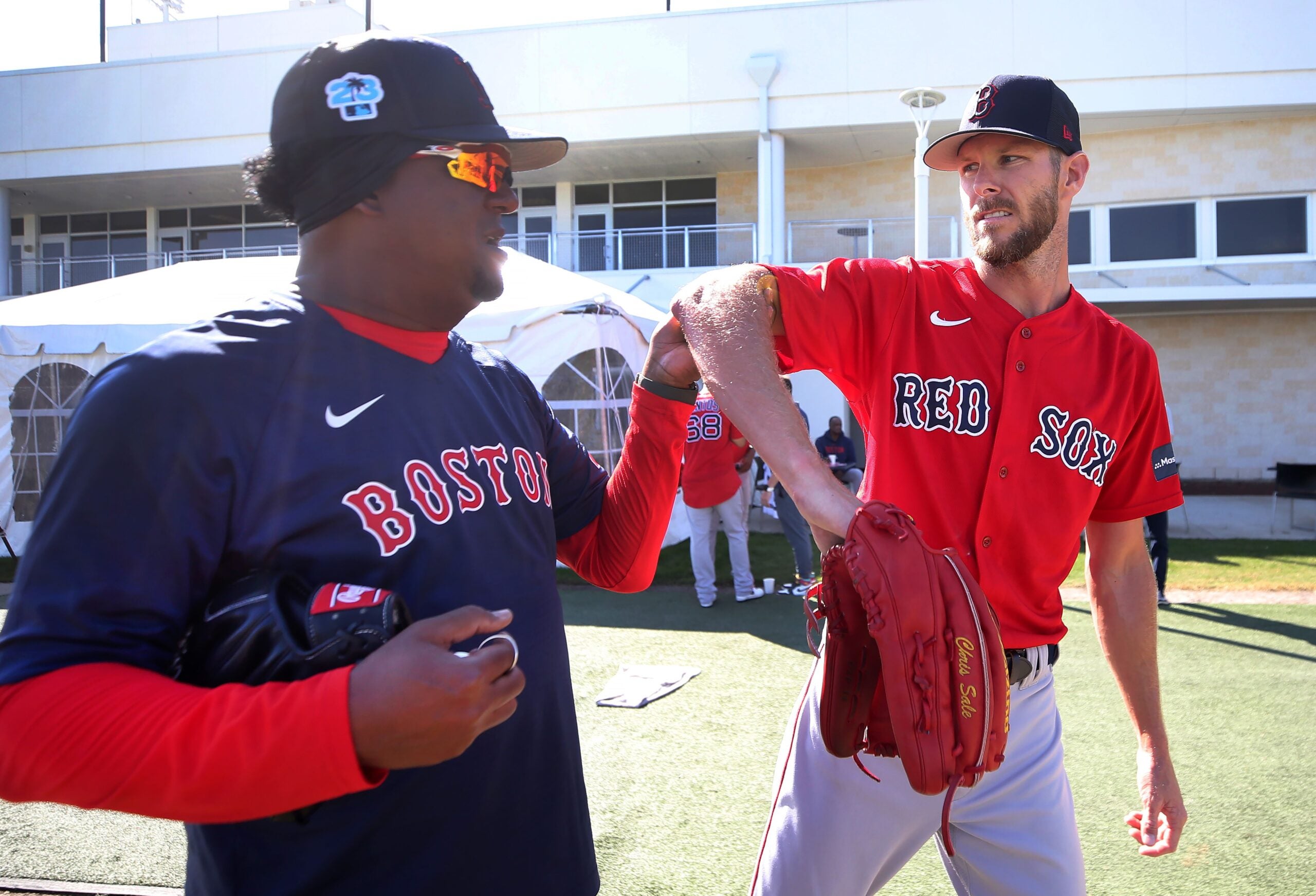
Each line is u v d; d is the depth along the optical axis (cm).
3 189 1875
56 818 324
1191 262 1556
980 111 159
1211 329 1583
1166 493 182
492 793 108
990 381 164
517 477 121
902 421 166
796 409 139
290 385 97
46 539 82
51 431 870
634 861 285
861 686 139
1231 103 1455
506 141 106
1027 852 163
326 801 97
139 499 85
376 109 99
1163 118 1512
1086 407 166
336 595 87
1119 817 316
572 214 1862
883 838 163
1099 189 1603
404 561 100
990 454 163
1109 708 429
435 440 108
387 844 99
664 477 146
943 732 115
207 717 76
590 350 836
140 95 1761
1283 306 1519
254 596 88
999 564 165
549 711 118
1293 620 596
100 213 2078
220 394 91
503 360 139
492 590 110
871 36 1520
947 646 117
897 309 167
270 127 105
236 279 891
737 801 329
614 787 342
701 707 433
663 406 145
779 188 1562
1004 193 160
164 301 843
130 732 75
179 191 1922
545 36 1617
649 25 1584
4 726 76
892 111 1522
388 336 109
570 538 155
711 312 145
